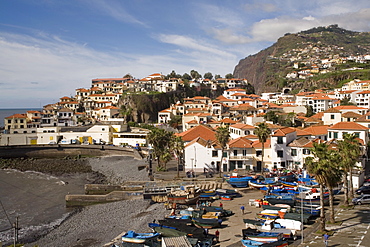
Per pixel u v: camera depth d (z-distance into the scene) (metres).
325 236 33.91
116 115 184.50
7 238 47.75
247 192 60.97
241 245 36.91
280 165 74.19
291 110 156.25
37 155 128.88
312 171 38.19
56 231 50.03
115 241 42.56
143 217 52.69
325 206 49.72
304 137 77.69
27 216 57.69
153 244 37.72
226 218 46.59
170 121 166.88
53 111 182.50
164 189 62.16
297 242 36.34
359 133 73.38
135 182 71.94
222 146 73.12
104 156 125.88
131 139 134.25
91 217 55.78
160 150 81.69
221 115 143.50
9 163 112.75
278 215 44.09
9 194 72.56
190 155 77.75
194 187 60.06
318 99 164.00
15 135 134.38
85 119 172.00
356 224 40.38
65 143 135.12
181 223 42.91
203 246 35.91
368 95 159.38
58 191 74.62
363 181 61.22
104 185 71.69
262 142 69.50
